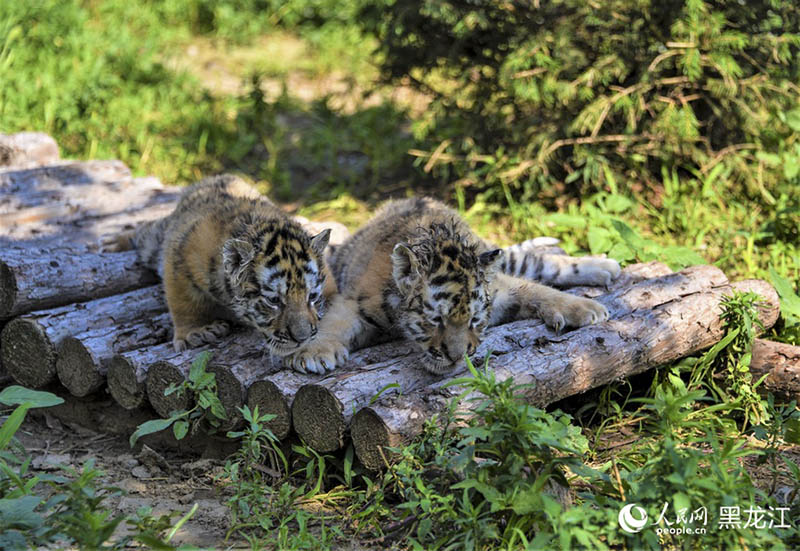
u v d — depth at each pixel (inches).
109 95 522.0
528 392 245.4
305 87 620.1
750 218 399.2
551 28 395.5
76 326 282.0
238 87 603.8
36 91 504.4
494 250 250.2
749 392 273.6
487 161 427.5
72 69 537.0
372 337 280.2
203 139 503.2
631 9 385.7
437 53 429.7
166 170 481.4
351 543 215.8
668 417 211.6
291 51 689.6
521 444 199.9
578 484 232.5
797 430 247.8
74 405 287.3
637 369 272.8
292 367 252.4
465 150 434.0
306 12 724.0
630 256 350.0
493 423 205.0
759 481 241.1
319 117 545.6
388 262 271.9
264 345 267.3
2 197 365.1
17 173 384.5
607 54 394.9
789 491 233.6
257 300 254.4
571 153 423.8
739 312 283.7
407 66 443.2
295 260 254.4
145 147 491.5
